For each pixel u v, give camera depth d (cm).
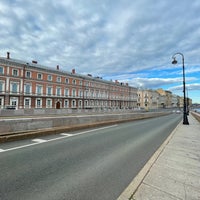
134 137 1025
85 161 552
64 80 5812
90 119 1466
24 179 407
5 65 4316
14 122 852
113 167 507
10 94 4388
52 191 355
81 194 347
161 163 525
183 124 1923
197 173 448
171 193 341
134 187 363
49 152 634
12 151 630
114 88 8288
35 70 4947
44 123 1020
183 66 1978
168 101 13838
